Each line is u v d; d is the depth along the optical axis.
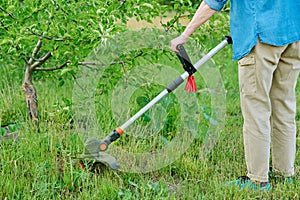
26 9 5.66
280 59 4.81
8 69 8.07
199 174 5.29
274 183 5.18
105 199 4.73
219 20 6.45
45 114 6.70
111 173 5.21
